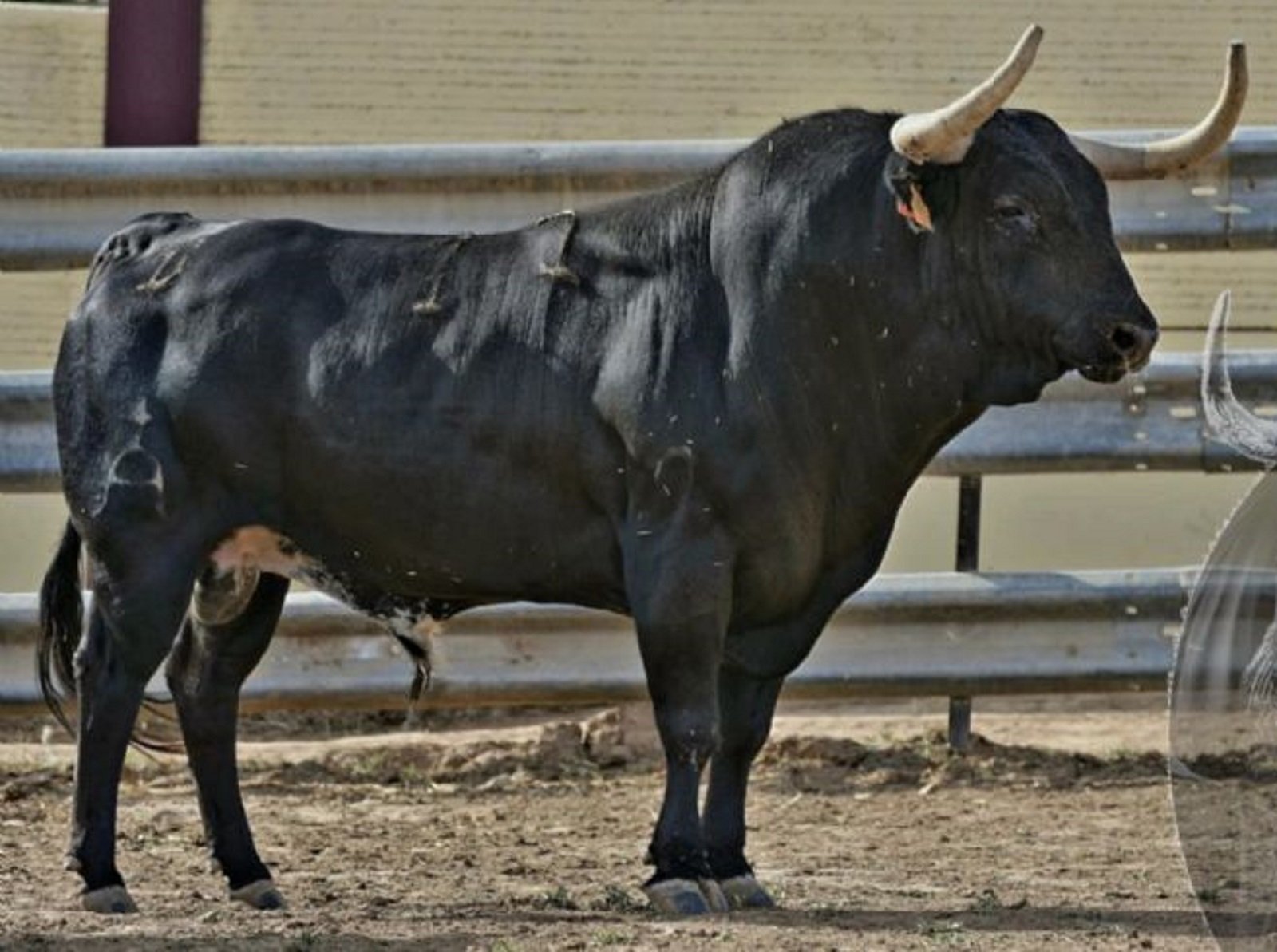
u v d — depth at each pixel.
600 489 24.58
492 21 41.53
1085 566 41.91
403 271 25.33
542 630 32.81
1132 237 33.03
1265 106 41.78
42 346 41.06
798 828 30.23
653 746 33.91
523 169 32.78
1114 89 41.69
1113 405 32.78
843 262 24.34
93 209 32.97
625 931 23.20
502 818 30.91
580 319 24.70
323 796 32.31
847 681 32.78
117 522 25.27
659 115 41.66
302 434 25.08
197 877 27.20
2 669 32.97
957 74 41.62
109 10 41.28
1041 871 27.52
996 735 35.59
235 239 25.78
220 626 26.06
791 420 24.30
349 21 41.50
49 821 30.52
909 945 22.59
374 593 25.75
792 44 41.66
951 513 41.75
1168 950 22.55
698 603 24.14
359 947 22.72
